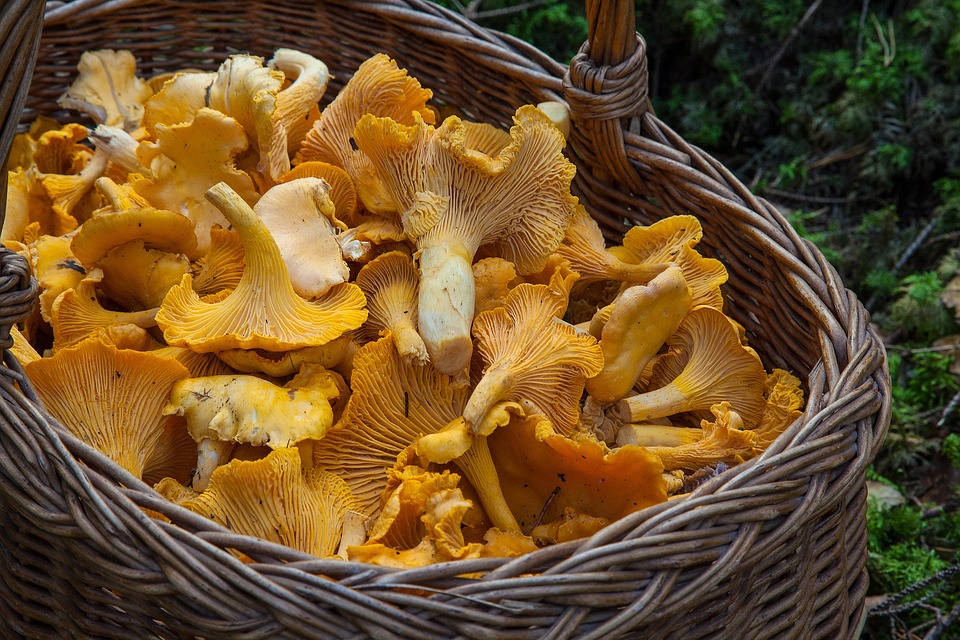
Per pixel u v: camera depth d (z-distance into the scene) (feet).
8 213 2.27
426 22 2.47
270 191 2.11
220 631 1.81
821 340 2.09
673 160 2.30
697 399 2.18
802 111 3.48
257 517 1.94
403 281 2.12
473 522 2.04
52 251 2.18
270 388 2.00
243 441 1.97
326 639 1.80
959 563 2.56
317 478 2.01
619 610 1.83
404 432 2.05
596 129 2.31
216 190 2.00
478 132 2.17
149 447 2.04
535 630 1.81
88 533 1.83
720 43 3.51
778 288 2.24
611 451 2.09
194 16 2.58
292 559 1.82
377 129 2.06
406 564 1.89
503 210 2.14
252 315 2.02
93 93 2.46
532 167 2.12
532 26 3.54
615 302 2.11
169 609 1.83
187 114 2.24
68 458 1.85
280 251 2.06
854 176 3.48
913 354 3.05
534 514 2.07
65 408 2.00
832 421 1.97
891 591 2.58
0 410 1.88
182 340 2.01
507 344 2.05
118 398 2.01
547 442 1.96
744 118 3.54
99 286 2.18
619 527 1.85
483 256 2.23
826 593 1.99
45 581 1.91
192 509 1.94
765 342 2.30
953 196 3.27
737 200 2.26
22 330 2.15
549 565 1.84
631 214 2.41
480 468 2.02
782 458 1.92
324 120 2.23
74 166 2.39
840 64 3.45
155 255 2.13
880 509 2.69
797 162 3.50
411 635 1.79
